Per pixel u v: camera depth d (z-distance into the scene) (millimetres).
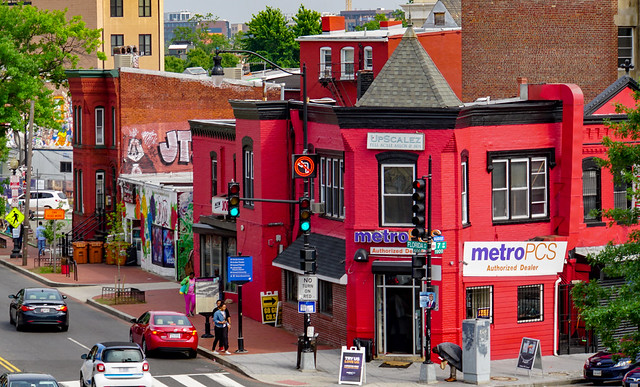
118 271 94875
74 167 117062
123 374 54875
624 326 72188
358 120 65938
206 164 91312
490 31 94312
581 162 71938
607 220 74250
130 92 111688
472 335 61000
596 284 60594
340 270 69188
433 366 61031
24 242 106375
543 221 72125
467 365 61188
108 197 113688
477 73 95188
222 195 83438
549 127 71875
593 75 90938
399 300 67000
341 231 72062
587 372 61844
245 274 68312
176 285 94625
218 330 67875
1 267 107188
